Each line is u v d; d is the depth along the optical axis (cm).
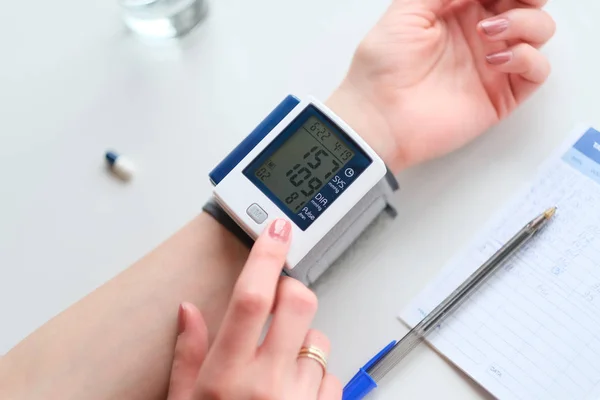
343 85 50
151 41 53
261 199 44
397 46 48
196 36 53
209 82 52
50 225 50
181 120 51
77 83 53
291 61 52
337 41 51
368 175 44
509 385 45
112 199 50
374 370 46
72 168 51
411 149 48
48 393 44
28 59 54
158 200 50
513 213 47
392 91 49
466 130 48
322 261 46
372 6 52
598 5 50
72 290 49
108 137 51
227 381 39
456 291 46
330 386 42
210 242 47
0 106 53
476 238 47
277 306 41
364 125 49
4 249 50
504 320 46
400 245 48
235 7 53
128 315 45
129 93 52
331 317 47
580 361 44
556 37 50
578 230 46
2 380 44
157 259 46
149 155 51
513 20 47
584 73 49
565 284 46
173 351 45
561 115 48
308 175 44
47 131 52
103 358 44
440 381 45
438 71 49
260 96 51
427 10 49
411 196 48
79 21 54
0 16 54
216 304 46
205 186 50
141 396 44
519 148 48
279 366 39
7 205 51
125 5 52
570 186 47
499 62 47
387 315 47
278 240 41
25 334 49
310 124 45
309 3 52
